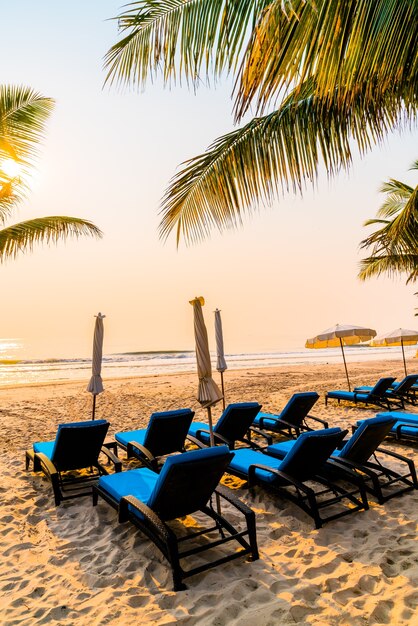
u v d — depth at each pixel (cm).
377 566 273
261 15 186
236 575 268
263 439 666
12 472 503
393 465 502
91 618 231
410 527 331
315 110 296
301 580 260
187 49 238
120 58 260
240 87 197
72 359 4297
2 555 307
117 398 1278
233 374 2112
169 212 352
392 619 221
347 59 197
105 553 305
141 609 237
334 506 378
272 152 315
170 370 2728
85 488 443
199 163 338
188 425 493
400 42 197
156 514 277
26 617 234
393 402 944
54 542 326
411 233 589
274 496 403
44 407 1098
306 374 2042
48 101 723
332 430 371
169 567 281
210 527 343
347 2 186
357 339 1184
